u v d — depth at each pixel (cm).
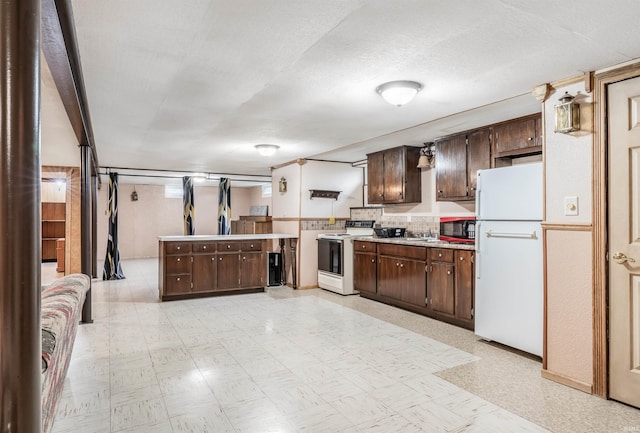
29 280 96
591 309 253
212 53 226
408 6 176
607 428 210
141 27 195
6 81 93
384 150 556
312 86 282
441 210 509
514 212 322
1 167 93
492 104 329
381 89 285
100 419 219
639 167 234
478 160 418
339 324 415
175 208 1102
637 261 234
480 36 205
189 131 426
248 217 1011
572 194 264
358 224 620
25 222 95
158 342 355
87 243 417
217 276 562
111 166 698
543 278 280
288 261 658
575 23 191
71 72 220
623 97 240
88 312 418
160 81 271
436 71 254
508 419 220
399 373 285
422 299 449
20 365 94
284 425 213
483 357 318
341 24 193
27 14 95
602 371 246
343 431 207
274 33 202
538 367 297
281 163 675
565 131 262
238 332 386
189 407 233
